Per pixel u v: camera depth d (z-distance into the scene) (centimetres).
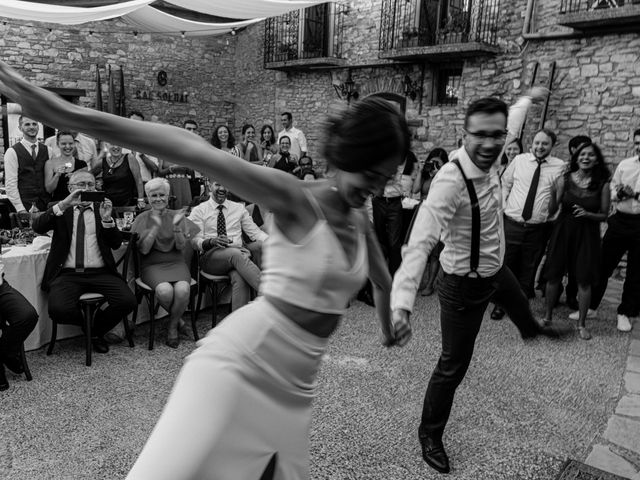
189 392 136
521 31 811
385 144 135
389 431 306
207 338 143
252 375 138
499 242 256
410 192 607
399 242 571
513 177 531
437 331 475
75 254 390
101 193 392
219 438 135
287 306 139
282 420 145
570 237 468
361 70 1034
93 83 1132
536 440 304
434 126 936
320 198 140
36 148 552
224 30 984
